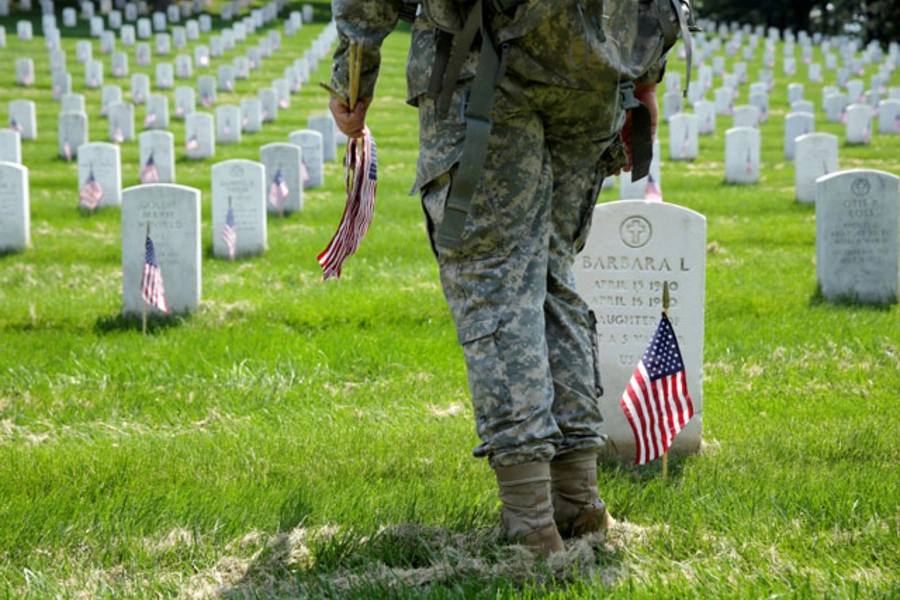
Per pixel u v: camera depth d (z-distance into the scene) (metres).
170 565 4.08
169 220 10.70
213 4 67.88
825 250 11.10
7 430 7.02
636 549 4.07
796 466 5.59
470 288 3.77
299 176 17.56
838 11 67.19
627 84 3.91
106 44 48.09
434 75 3.70
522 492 3.81
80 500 4.86
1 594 3.74
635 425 5.06
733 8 71.62
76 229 16.28
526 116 3.74
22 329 10.39
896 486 4.80
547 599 3.45
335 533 4.25
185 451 6.08
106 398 7.77
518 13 3.56
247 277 12.74
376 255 13.95
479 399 3.76
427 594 3.58
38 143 27.80
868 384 7.69
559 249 4.06
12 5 61.50
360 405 7.52
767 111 36.22
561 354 4.05
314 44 50.62
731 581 3.67
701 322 6.24
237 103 37.84
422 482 5.29
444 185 3.75
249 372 8.39
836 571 3.75
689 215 6.21
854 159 24.92
